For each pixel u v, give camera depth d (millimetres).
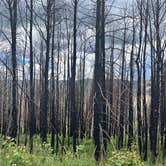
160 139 33688
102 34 14461
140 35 28672
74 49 23969
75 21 22766
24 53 30375
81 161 9586
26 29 23797
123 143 29156
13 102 21375
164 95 32719
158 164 19547
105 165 9742
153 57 28156
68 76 38094
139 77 27984
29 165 8211
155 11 26094
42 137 25203
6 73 35781
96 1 14547
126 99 18250
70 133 34719
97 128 13617
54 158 9680
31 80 22750
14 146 9203
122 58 25500
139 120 27047
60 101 44500
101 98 13969
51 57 29984
